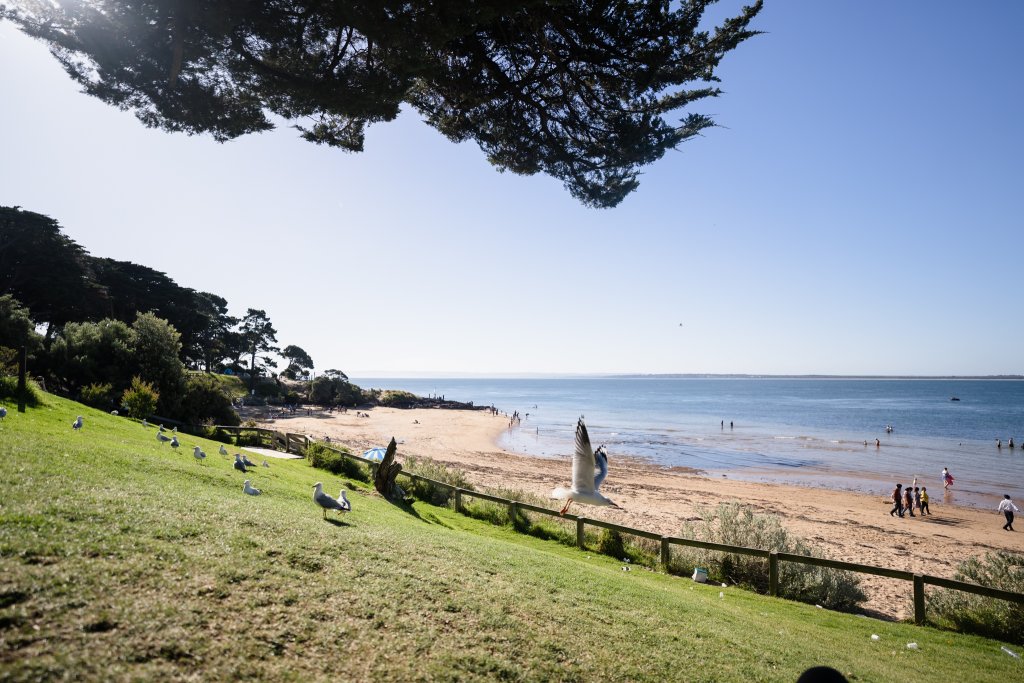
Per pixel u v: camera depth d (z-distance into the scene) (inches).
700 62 428.8
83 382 1242.6
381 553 350.0
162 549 267.1
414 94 513.3
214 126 438.3
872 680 323.9
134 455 512.7
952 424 3973.9
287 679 199.5
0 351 980.6
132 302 2829.7
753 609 482.9
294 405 3969.0
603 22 395.9
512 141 503.8
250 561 281.1
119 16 349.1
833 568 542.9
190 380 1416.1
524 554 468.4
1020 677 377.4
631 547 673.6
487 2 337.1
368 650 232.5
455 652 248.2
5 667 164.6
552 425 3912.4
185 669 188.7
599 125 484.4
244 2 342.6
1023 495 1624.0
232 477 544.4
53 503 291.4
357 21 342.6
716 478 1833.2
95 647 185.0
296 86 404.5
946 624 498.6
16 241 2253.9
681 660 295.0
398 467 783.7
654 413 5226.4
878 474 1955.0
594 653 281.4
